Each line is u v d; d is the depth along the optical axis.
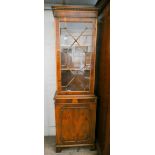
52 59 2.55
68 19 1.98
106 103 1.86
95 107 2.12
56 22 1.97
